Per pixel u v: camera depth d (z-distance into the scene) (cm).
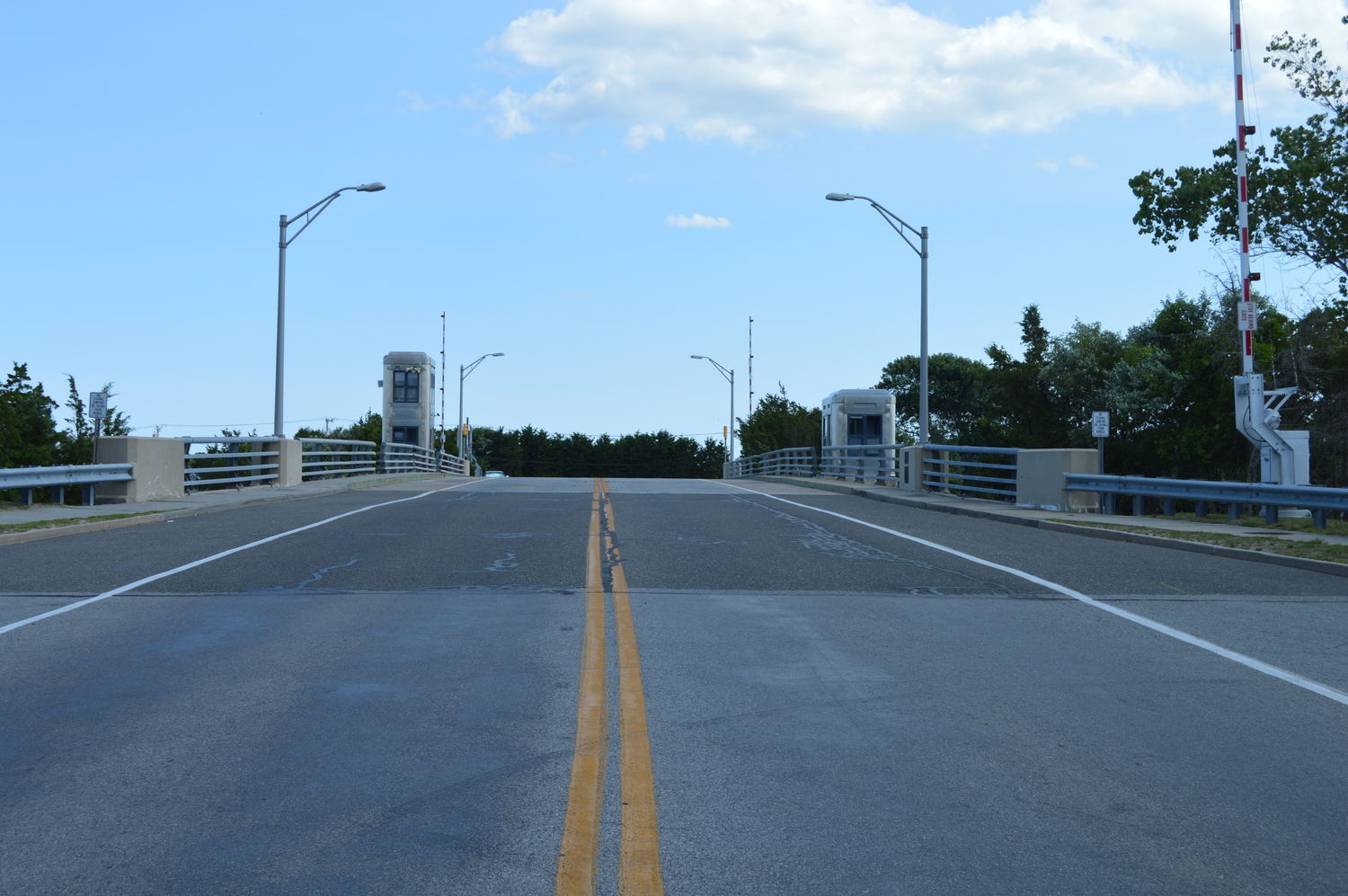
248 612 988
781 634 906
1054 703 700
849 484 3356
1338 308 3244
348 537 1634
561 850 455
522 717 651
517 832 474
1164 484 1973
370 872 433
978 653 845
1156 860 454
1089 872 441
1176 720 664
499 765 564
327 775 546
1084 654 846
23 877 427
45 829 475
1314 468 3550
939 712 676
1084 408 4488
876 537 1714
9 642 857
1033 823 493
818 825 487
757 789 533
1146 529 1750
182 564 1303
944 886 426
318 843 461
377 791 524
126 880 425
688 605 1042
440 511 2155
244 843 461
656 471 11669
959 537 1720
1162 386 3969
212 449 4750
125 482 2180
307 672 759
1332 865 452
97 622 940
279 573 1230
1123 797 529
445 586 1142
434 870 435
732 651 841
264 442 2853
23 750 583
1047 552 1526
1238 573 1309
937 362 8638
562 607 1023
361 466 3697
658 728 632
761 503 2511
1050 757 590
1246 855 461
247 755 577
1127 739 624
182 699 687
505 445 11375
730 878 430
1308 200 3100
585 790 527
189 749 587
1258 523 1848
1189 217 3241
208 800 511
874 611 1023
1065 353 4625
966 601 1088
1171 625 970
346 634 889
